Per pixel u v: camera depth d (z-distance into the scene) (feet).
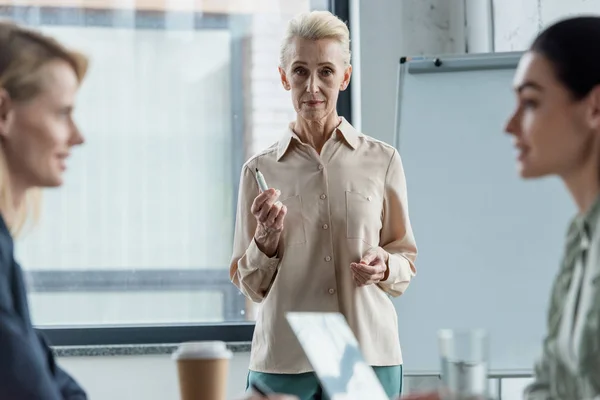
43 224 11.87
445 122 9.04
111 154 12.03
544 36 4.30
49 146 4.27
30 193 4.38
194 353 4.60
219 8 12.23
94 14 12.00
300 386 7.33
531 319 8.15
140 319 12.03
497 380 9.78
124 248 12.01
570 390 4.07
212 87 12.22
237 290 12.17
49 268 11.87
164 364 11.35
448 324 8.46
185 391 4.62
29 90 4.21
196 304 12.12
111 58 12.05
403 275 7.57
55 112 4.29
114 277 12.00
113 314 11.98
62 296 11.89
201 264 12.14
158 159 12.12
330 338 4.53
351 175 7.70
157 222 12.09
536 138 4.29
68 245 11.91
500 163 8.70
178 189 12.14
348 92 12.16
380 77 11.55
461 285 8.49
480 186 8.69
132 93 12.08
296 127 7.97
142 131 12.09
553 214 8.25
